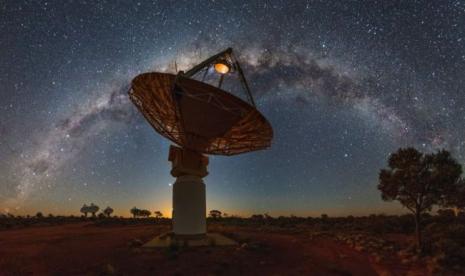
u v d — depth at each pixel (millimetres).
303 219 61781
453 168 22016
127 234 29922
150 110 23141
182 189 23016
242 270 16625
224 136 23953
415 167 22172
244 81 22328
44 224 49844
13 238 28719
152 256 18391
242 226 45062
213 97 20906
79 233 32812
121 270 16016
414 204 22891
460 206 22141
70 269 16469
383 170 24078
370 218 54375
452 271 17062
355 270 17531
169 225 44344
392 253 21734
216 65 21734
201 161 23938
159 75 20234
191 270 16031
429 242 23609
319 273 16734
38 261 18156
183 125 22453
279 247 23031
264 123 22578
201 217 23125
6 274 15633
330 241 27703
